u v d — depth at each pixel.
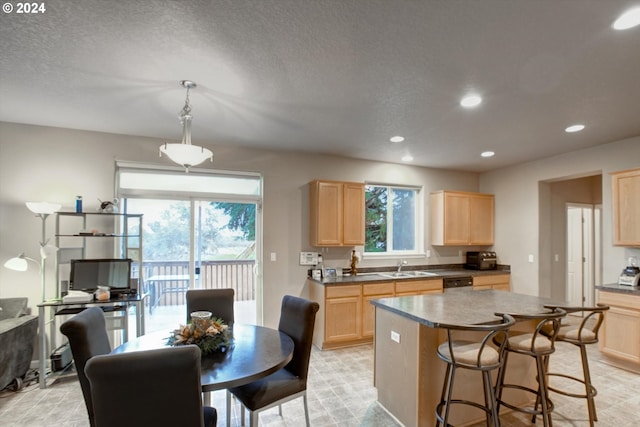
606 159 4.03
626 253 3.82
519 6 1.59
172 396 1.30
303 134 3.70
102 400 1.23
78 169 3.59
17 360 2.91
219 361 1.81
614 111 2.96
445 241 5.17
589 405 2.27
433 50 2.00
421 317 2.14
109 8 1.61
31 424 2.38
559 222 5.24
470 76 2.32
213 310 2.72
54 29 1.79
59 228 3.49
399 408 2.39
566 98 2.68
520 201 5.18
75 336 1.76
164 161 3.90
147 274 3.95
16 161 3.39
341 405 2.66
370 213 5.19
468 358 1.93
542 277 4.91
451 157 4.79
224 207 4.30
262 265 4.31
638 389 2.94
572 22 1.71
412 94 2.62
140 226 3.60
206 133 3.67
